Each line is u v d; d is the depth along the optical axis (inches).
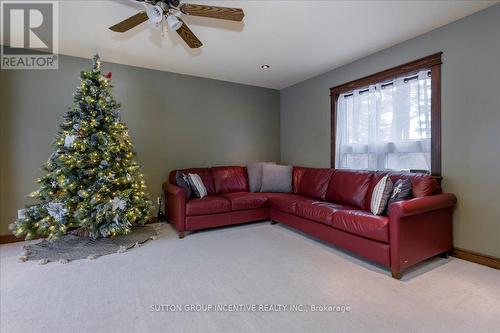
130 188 123.8
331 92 157.9
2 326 60.4
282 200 138.1
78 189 112.6
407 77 118.8
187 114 168.4
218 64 148.3
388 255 85.2
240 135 188.4
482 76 94.0
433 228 93.3
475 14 95.2
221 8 74.9
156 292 75.5
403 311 65.7
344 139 151.3
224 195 152.6
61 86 132.8
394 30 108.2
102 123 119.0
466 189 98.7
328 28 106.0
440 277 84.0
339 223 101.8
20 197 124.8
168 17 76.4
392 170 124.1
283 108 201.5
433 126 108.2
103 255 104.2
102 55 134.5
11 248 113.0
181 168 167.0
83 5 90.0
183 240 123.2
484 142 94.0
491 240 92.3
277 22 101.3
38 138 128.3
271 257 101.5
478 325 60.2
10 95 122.8
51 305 68.8
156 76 157.8
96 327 60.2
